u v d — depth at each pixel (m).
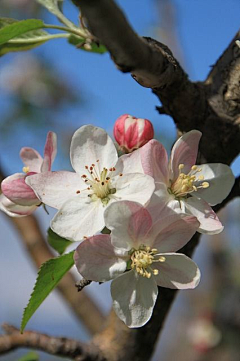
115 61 0.28
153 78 0.30
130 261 0.32
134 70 0.29
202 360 0.73
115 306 0.32
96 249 0.31
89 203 0.33
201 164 0.35
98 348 0.37
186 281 0.32
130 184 0.32
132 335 0.37
